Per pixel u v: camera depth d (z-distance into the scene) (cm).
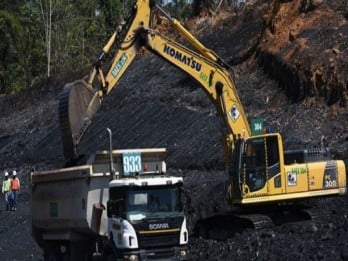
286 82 3272
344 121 2822
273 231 1856
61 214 1922
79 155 1873
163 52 2020
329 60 3078
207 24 4800
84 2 7406
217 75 2062
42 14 6944
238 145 1966
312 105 3036
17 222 3050
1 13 7031
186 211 1716
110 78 1931
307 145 2716
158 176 1767
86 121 1841
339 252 1541
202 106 3588
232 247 1764
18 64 6988
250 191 1944
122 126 3912
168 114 3694
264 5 4344
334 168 2003
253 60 3700
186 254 1706
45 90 5700
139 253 1650
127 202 1669
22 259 2353
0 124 5428
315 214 1958
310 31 3378
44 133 4703
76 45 6900
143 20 1997
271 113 3155
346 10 3381
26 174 4238
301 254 1575
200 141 3225
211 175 2847
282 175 1945
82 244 1923
